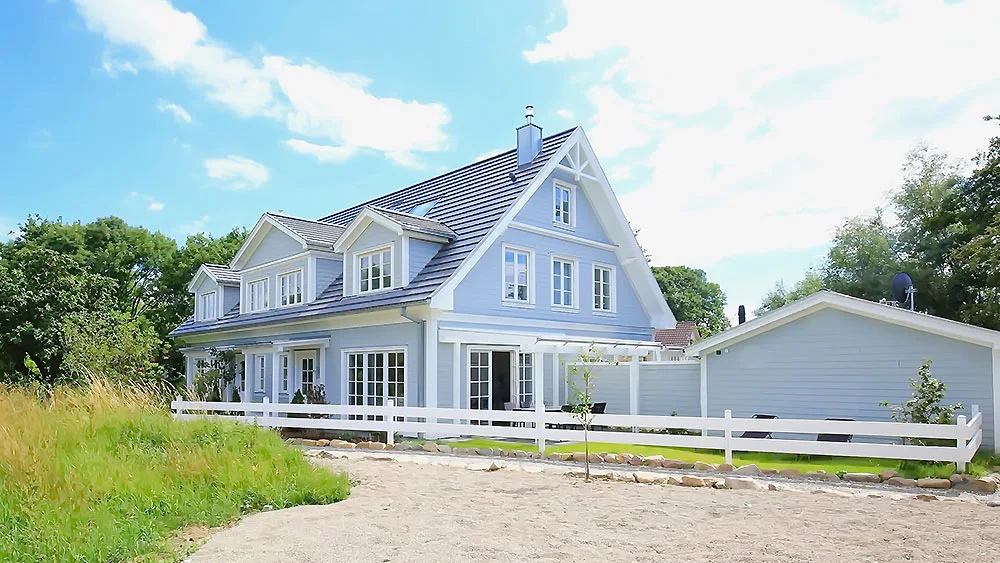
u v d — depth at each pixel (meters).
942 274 35.69
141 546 6.66
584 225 23.36
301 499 9.12
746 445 12.15
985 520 7.94
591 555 6.62
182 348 30.55
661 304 25.64
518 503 9.12
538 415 14.03
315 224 25.16
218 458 10.15
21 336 23.50
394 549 6.80
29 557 6.24
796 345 16.67
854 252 40.25
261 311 25.20
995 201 27.19
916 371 14.89
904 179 39.06
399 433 18.27
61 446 9.97
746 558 6.48
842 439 15.53
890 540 7.09
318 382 21.58
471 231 19.91
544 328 21.28
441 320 18.20
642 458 12.47
